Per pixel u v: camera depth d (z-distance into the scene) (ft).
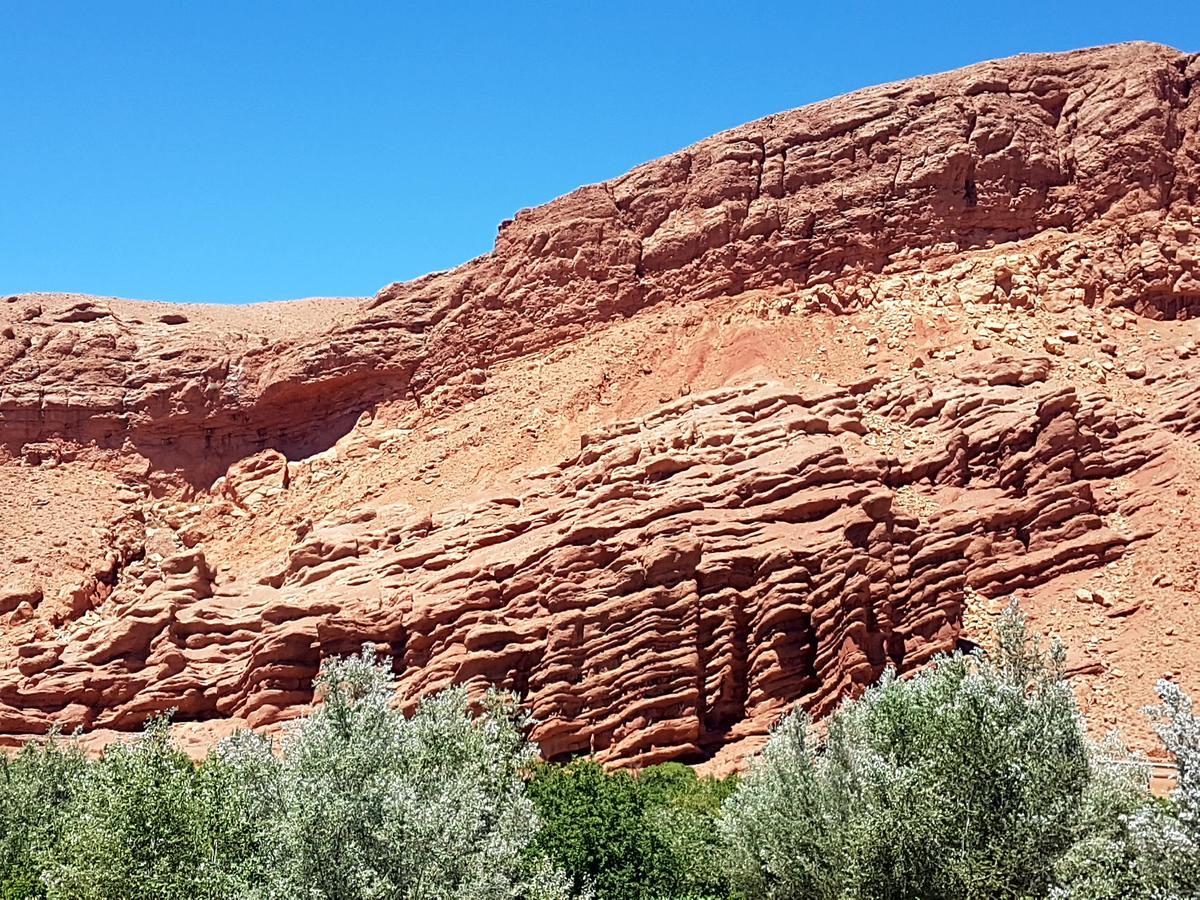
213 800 65.31
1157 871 52.54
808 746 72.79
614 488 124.16
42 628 142.10
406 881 56.39
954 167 158.10
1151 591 111.14
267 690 121.19
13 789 90.58
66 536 160.56
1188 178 158.51
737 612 112.16
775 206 162.30
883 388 135.95
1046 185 159.33
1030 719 63.05
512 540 126.62
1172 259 150.61
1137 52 166.81
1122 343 142.92
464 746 73.97
